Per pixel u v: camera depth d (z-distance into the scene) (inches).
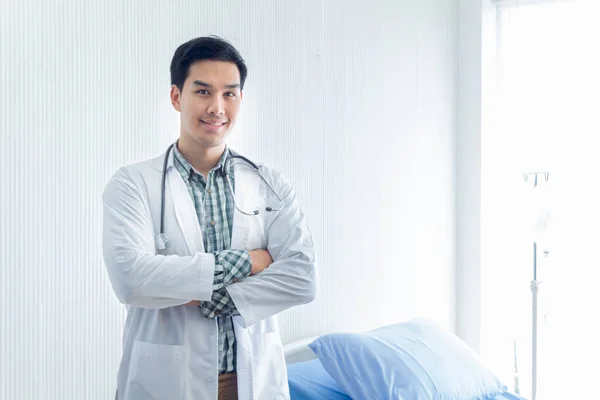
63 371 70.6
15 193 66.0
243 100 88.4
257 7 90.7
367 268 109.9
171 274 55.2
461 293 129.8
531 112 126.6
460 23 129.2
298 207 66.2
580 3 121.2
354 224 107.3
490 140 129.5
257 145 90.6
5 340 65.6
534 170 125.9
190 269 55.7
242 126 88.3
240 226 61.7
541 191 112.7
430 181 124.0
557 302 123.6
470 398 86.7
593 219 120.1
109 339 75.2
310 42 98.7
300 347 95.5
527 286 127.0
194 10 83.0
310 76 98.7
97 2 72.6
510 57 128.7
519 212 127.2
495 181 130.0
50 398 69.4
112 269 56.1
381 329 97.6
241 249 61.7
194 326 57.5
